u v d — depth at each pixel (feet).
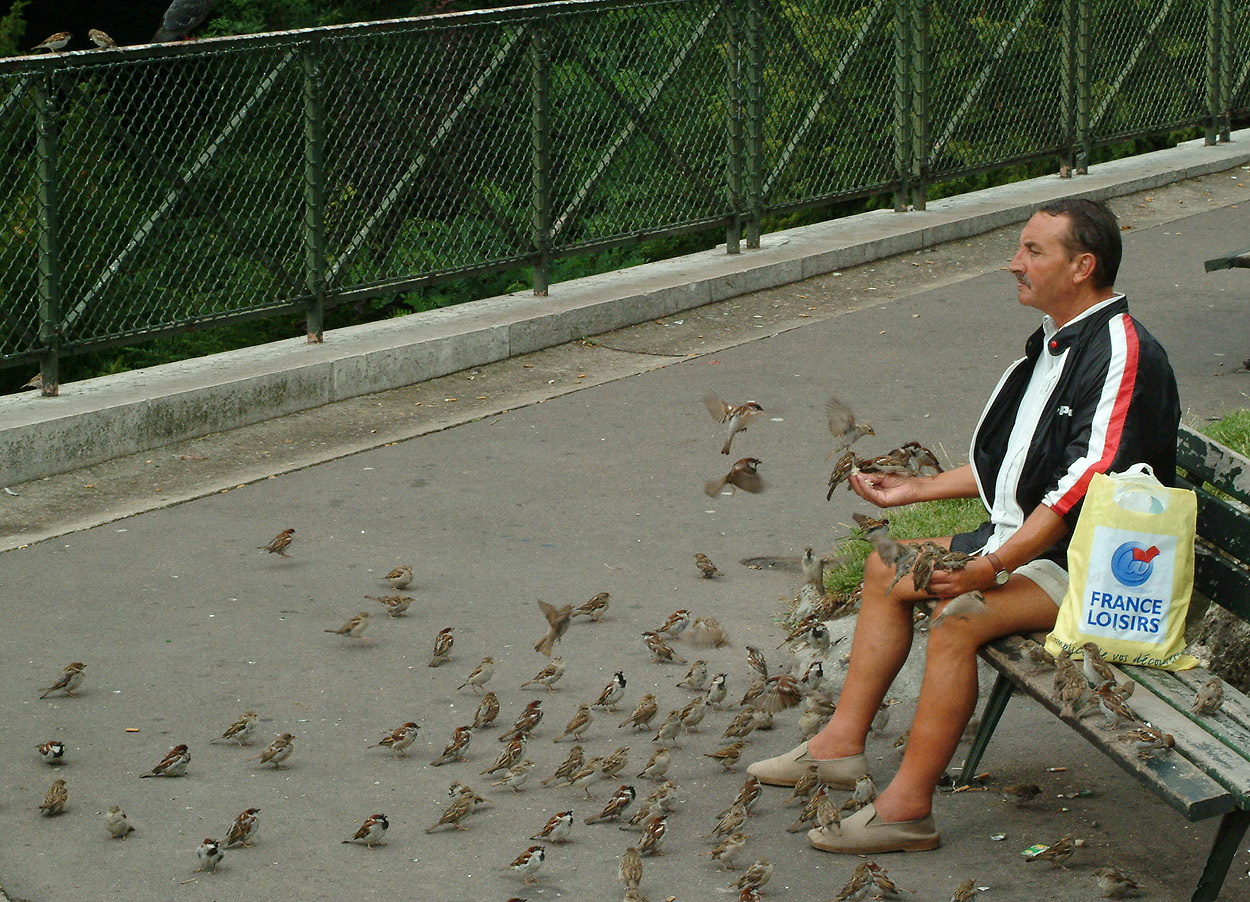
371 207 39.29
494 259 41.78
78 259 34.53
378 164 39.19
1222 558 18.63
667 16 44.37
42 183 32.76
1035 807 18.79
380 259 39.55
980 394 35.86
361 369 36.99
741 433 33.76
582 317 41.50
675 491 30.63
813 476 31.17
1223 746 15.71
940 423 33.81
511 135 41.63
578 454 32.91
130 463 32.60
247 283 36.96
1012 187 56.85
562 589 26.22
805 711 21.12
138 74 37.40
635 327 42.65
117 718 21.65
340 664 23.45
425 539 28.45
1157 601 16.84
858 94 50.42
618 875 17.58
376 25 37.96
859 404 35.42
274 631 24.58
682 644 24.17
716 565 27.14
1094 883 16.96
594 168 43.60
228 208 36.42
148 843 18.37
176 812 19.13
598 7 42.37
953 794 19.20
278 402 35.55
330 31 37.19
